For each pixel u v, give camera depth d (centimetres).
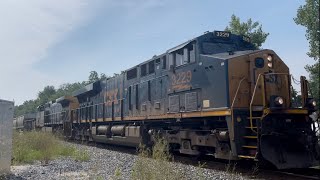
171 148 1436
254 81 1086
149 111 1570
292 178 895
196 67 1220
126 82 1873
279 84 1067
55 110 3641
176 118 1334
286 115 1008
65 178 974
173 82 1365
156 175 834
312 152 985
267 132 959
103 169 1130
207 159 1360
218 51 1237
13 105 1155
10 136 1138
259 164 1097
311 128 1020
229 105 1052
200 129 1238
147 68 1614
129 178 927
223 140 1073
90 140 2489
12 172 1131
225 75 1071
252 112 1049
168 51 1405
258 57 1107
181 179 863
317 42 1800
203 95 1178
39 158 1473
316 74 1817
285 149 970
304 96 1046
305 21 1819
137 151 1559
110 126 2111
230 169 1080
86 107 2598
